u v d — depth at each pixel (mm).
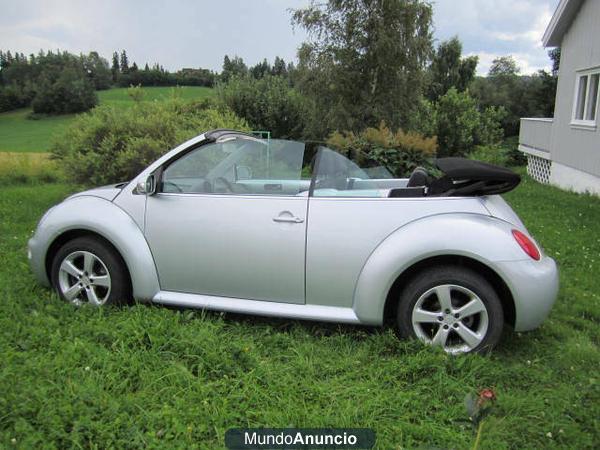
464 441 2660
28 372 3092
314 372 3332
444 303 3479
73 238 4270
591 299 4773
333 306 3684
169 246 3924
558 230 7645
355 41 14086
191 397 2953
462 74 32531
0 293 4297
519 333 3951
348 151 4418
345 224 3596
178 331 3604
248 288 3814
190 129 9180
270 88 16938
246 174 4180
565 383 3287
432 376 3223
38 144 38938
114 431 2621
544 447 2645
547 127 14969
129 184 4121
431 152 8812
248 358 3367
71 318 3883
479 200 3584
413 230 3492
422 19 13992
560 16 13102
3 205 8789
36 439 2510
